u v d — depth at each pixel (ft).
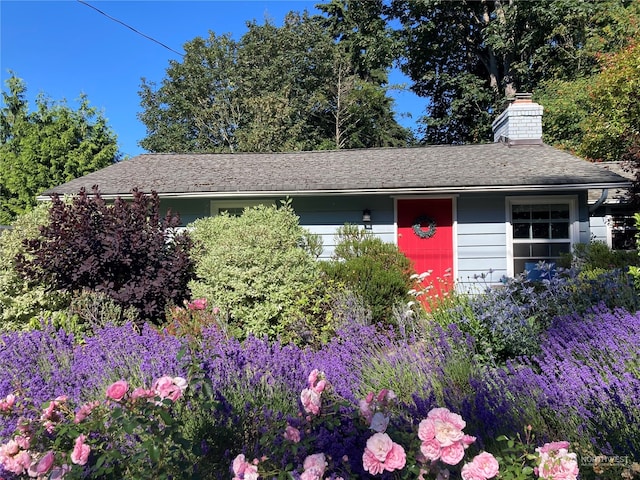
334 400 8.38
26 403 10.01
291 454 7.36
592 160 44.24
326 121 90.53
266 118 80.02
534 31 64.03
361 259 23.44
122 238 21.72
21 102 83.71
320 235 30.27
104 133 69.51
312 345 17.65
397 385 12.01
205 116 90.07
